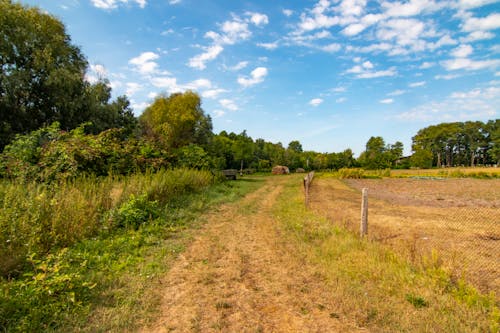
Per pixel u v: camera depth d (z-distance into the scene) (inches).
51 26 765.3
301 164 2283.5
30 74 684.7
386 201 514.6
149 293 153.3
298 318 133.2
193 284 166.4
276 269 189.0
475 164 3818.9
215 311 138.6
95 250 208.7
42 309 126.0
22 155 366.9
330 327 126.4
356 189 748.0
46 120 756.0
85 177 355.3
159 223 291.7
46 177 321.4
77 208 236.5
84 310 131.5
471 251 224.8
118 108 1064.2
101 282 161.8
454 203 494.0
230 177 986.1
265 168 1897.1
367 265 188.1
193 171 581.3
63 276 139.7
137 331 121.4
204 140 1267.2
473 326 126.0
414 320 130.6
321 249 227.1
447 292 156.9
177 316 133.6
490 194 631.8
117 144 489.4
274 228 294.7
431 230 291.0
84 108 781.9
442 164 3956.7
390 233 278.5
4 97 648.4
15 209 197.3
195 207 384.8
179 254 216.7
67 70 727.1
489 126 3499.0
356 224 314.7
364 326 127.1
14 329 114.0
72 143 388.8
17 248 170.2
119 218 269.1
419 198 561.0
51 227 205.3
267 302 147.4
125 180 370.6
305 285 165.8
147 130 1142.3
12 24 671.1
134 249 219.9
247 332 122.1
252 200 499.5
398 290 157.6
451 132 3558.1
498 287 164.9
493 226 308.8
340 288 159.6
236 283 168.7
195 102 1162.6
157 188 360.5
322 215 357.7
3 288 130.7
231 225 309.0
